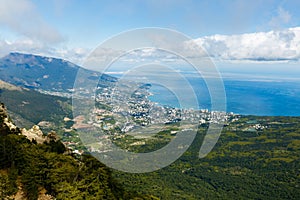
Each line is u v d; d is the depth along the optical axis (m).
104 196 25.73
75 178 25.78
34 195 23.62
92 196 24.84
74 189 24.31
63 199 23.81
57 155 29.00
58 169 25.75
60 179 25.30
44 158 26.61
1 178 23.03
